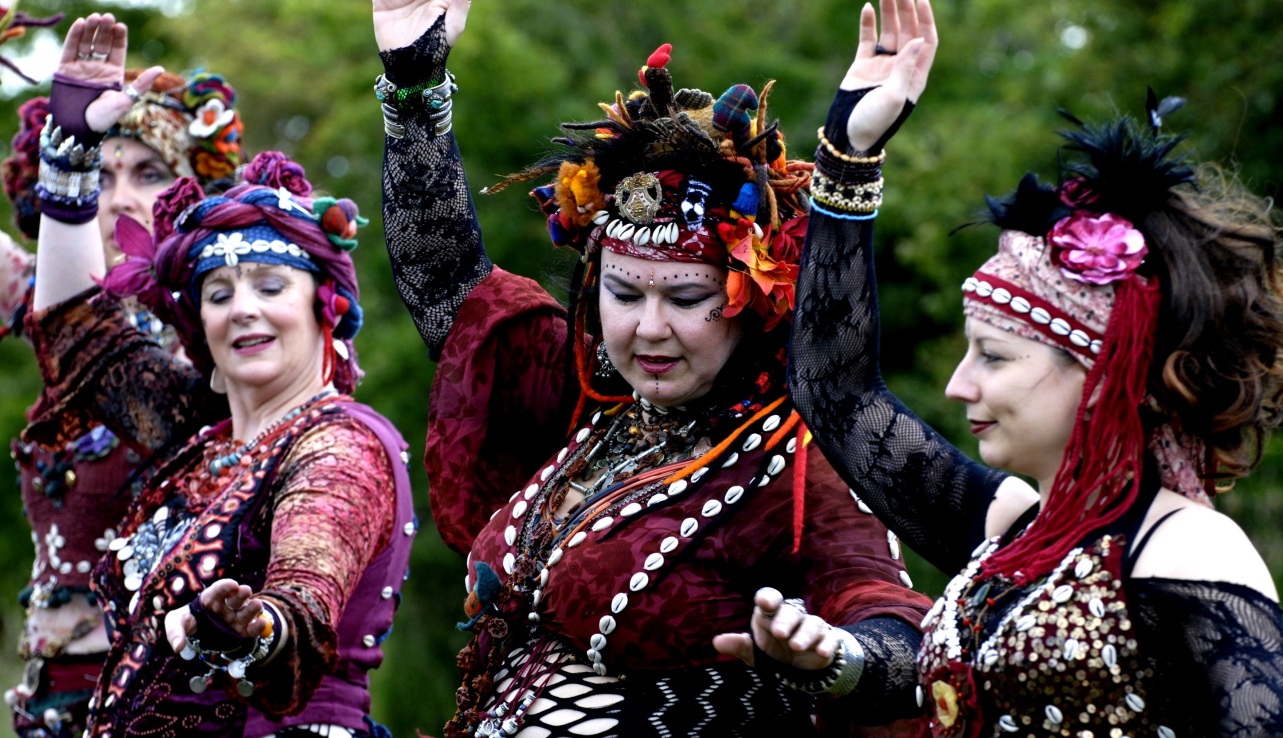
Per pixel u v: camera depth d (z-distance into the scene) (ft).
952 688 18.06
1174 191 18.43
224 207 28.19
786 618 17.90
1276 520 66.69
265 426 28.04
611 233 22.53
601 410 24.70
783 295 22.13
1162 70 80.07
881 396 20.80
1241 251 18.10
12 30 31.37
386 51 25.57
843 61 115.65
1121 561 17.46
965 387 18.80
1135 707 17.04
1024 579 18.02
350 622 26.25
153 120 34.65
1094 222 18.20
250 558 26.02
